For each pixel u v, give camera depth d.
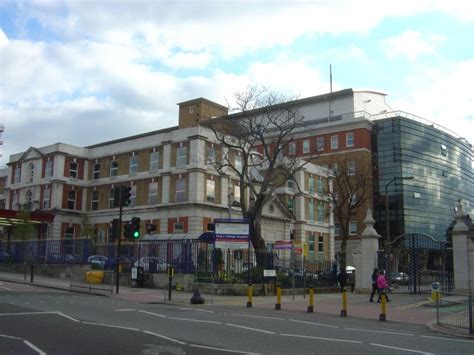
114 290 27.05
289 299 25.50
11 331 11.37
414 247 30.92
